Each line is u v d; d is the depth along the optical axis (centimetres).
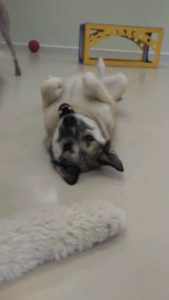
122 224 109
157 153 165
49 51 438
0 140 170
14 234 97
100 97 176
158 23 433
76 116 149
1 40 430
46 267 95
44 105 182
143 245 105
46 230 100
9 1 413
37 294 87
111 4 421
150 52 433
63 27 433
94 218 106
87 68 345
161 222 116
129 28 367
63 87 185
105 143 151
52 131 165
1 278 88
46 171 146
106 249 103
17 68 290
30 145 167
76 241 100
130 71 351
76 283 90
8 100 227
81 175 145
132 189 135
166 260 100
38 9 422
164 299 87
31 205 122
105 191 133
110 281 91
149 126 197
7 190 131
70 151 141
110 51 438
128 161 156
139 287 90
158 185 139
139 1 420
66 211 109
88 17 429
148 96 255
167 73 351
